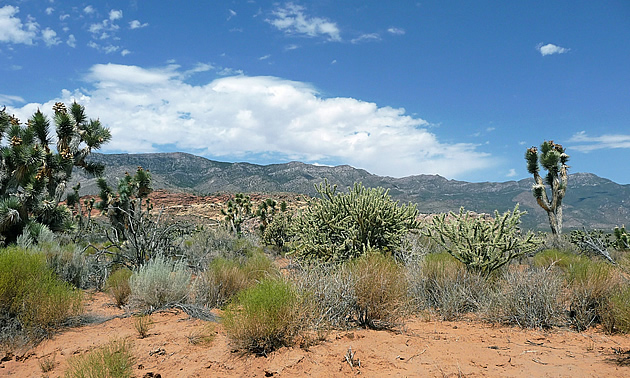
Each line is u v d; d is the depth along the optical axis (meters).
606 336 5.54
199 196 96.06
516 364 4.33
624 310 5.66
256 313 4.88
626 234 16.55
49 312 5.77
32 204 17.12
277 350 4.84
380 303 5.96
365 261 6.65
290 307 5.10
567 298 6.52
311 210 11.45
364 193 11.16
